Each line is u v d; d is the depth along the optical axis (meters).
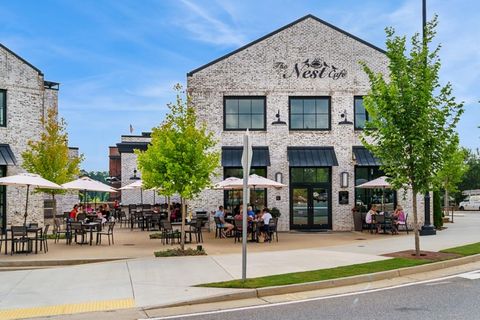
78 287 11.82
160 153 18.25
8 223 26.36
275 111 27.56
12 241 17.58
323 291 11.29
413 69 15.95
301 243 21.02
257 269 13.61
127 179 42.78
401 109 15.76
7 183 19.38
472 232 24.88
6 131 26.31
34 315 9.36
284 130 27.48
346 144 27.64
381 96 15.91
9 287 12.01
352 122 27.67
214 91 27.50
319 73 27.78
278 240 22.39
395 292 10.93
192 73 27.50
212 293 10.69
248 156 11.52
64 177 25.88
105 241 22.38
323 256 16.06
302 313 9.20
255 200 27.41
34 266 15.80
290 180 27.59
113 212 36.53
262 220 21.95
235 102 27.77
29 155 25.23
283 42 27.81
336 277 12.12
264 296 10.91
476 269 13.79
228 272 13.26
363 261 14.75
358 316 8.85
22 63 27.05
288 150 27.31
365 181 27.88
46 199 37.00
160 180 18.27
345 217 27.44
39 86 27.52
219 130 27.39
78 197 39.62
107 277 13.01
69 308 9.84
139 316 9.23
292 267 13.83
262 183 22.67
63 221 29.62
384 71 27.81
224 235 24.30
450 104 15.73
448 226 30.06
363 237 23.55
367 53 27.95
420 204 28.00
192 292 10.87
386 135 15.82
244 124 27.64
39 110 27.50
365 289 11.38
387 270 12.98
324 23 27.97
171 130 18.86
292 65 27.77
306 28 27.95
